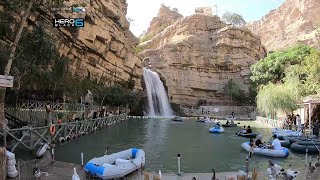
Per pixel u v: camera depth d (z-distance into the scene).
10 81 16.67
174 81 87.06
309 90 43.25
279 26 160.25
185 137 33.66
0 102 19.19
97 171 14.44
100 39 57.28
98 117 39.06
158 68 87.81
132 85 73.38
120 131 37.75
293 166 18.80
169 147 26.50
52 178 14.23
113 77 66.25
